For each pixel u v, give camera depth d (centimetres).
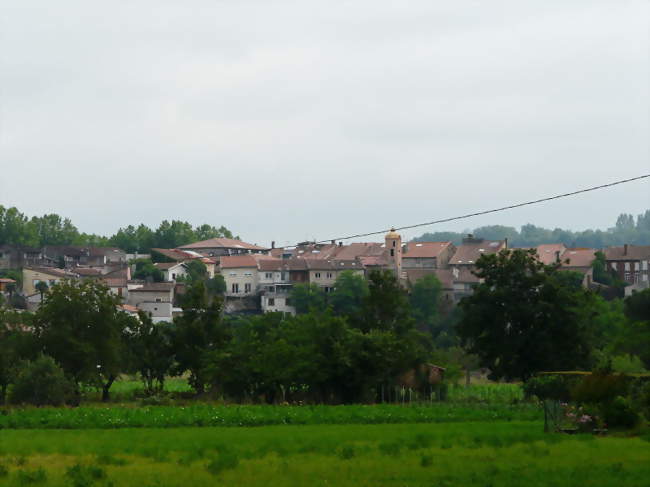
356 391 10906
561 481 3994
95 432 6725
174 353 12481
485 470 4344
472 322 11594
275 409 8881
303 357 10725
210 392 11706
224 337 12550
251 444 5575
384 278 12431
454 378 12056
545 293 11388
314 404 10581
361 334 10838
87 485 3966
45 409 9044
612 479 4034
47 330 11325
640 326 11125
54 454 5244
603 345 13425
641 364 10925
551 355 11250
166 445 5594
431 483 4012
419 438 5762
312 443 5566
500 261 11662
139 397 11981
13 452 5306
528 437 5694
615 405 6031
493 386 13125
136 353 12344
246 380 10981
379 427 6925
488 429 6488
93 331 11475
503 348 11381
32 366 10150
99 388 12962
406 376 10906
